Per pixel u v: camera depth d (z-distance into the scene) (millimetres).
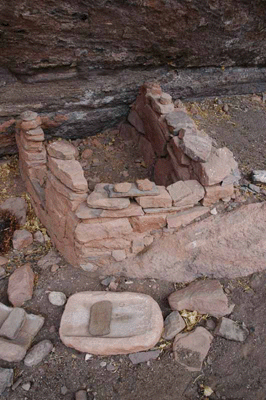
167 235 3701
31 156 4344
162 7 3818
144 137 5176
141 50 4422
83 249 3600
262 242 3686
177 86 5191
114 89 4855
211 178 3623
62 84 4535
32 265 3975
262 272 3730
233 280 3707
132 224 3596
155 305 3404
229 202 3869
